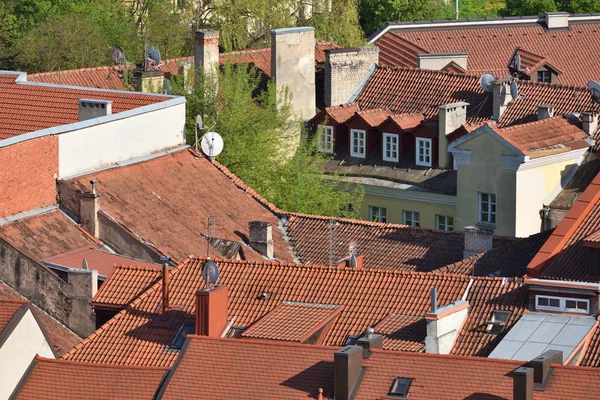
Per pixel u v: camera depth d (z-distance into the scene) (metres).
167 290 100.31
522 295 98.19
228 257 120.69
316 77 170.12
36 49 185.25
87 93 135.12
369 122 158.88
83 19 189.38
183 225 122.75
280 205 144.50
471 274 111.38
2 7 191.62
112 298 104.06
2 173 114.69
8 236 113.50
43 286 111.06
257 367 89.81
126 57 186.50
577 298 96.69
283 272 102.00
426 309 97.88
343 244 124.38
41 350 96.69
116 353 98.06
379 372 87.06
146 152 128.25
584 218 105.62
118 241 118.62
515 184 142.38
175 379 90.44
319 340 96.69
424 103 160.75
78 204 118.81
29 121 134.75
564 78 192.38
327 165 160.38
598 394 83.44
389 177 156.50
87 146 122.12
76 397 92.25
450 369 86.38
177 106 131.38
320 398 87.06
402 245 122.50
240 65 153.00
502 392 84.69
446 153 154.50
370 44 197.62
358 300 99.31
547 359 84.94
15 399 93.50
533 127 146.00
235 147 145.88
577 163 145.62
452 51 196.00
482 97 157.88
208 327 97.25
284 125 154.12
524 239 115.94
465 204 146.62
